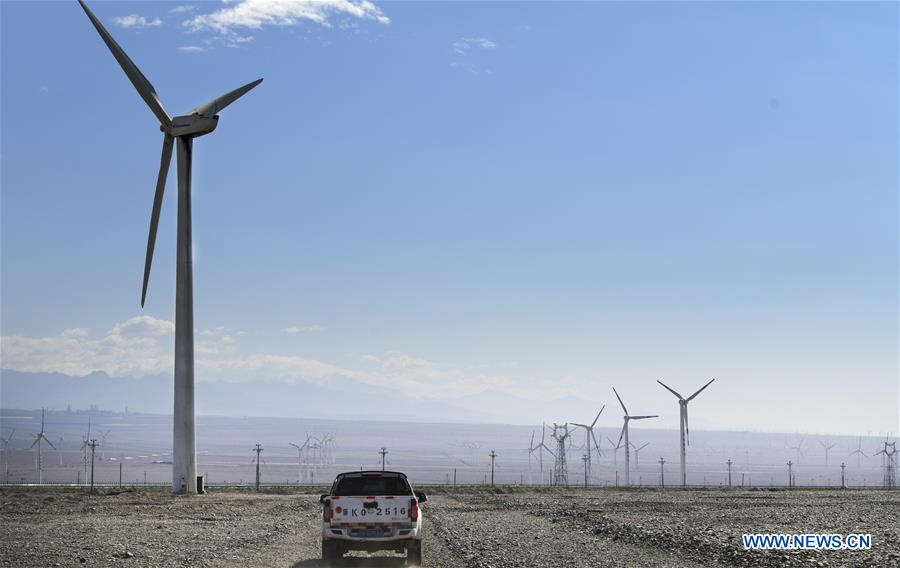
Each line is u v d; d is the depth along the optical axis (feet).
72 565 88.69
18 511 184.03
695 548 108.58
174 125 258.37
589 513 182.60
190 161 260.01
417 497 98.63
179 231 256.11
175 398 251.80
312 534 134.10
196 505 208.03
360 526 92.12
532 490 357.61
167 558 96.27
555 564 93.15
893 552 105.40
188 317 252.62
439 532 138.41
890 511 197.57
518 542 119.85
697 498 271.08
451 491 338.13
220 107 260.83
